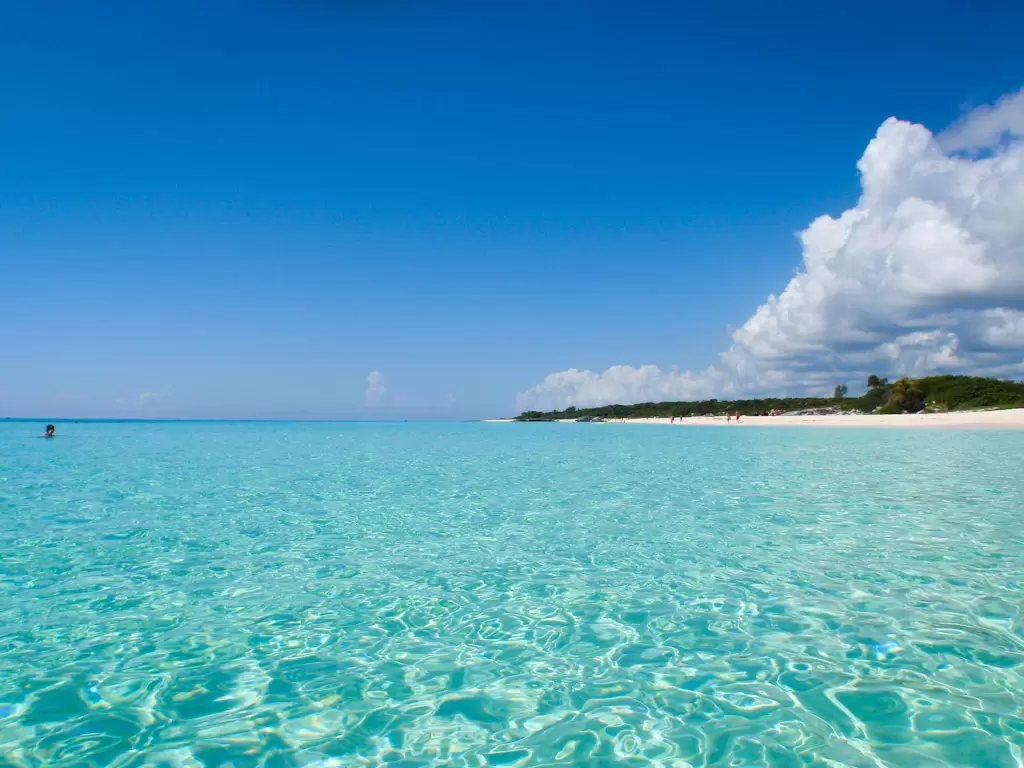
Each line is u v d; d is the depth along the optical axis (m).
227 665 4.92
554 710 4.23
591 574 7.32
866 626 5.55
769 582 6.89
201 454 26.59
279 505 12.31
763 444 31.69
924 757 3.58
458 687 4.56
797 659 4.92
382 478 17.20
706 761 3.60
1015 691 4.34
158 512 11.52
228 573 7.41
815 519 10.48
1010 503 11.94
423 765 3.60
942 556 7.91
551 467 20.48
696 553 8.23
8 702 4.31
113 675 4.74
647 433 50.53
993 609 5.93
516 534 9.52
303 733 3.94
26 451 27.72
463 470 19.58
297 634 5.54
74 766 3.56
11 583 6.99
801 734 3.86
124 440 38.16
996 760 3.54
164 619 5.89
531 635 5.51
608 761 3.62
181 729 3.98
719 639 5.35
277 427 80.94
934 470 17.88
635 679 4.66
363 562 7.92
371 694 4.46
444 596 6.55
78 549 8.59
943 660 4.83
